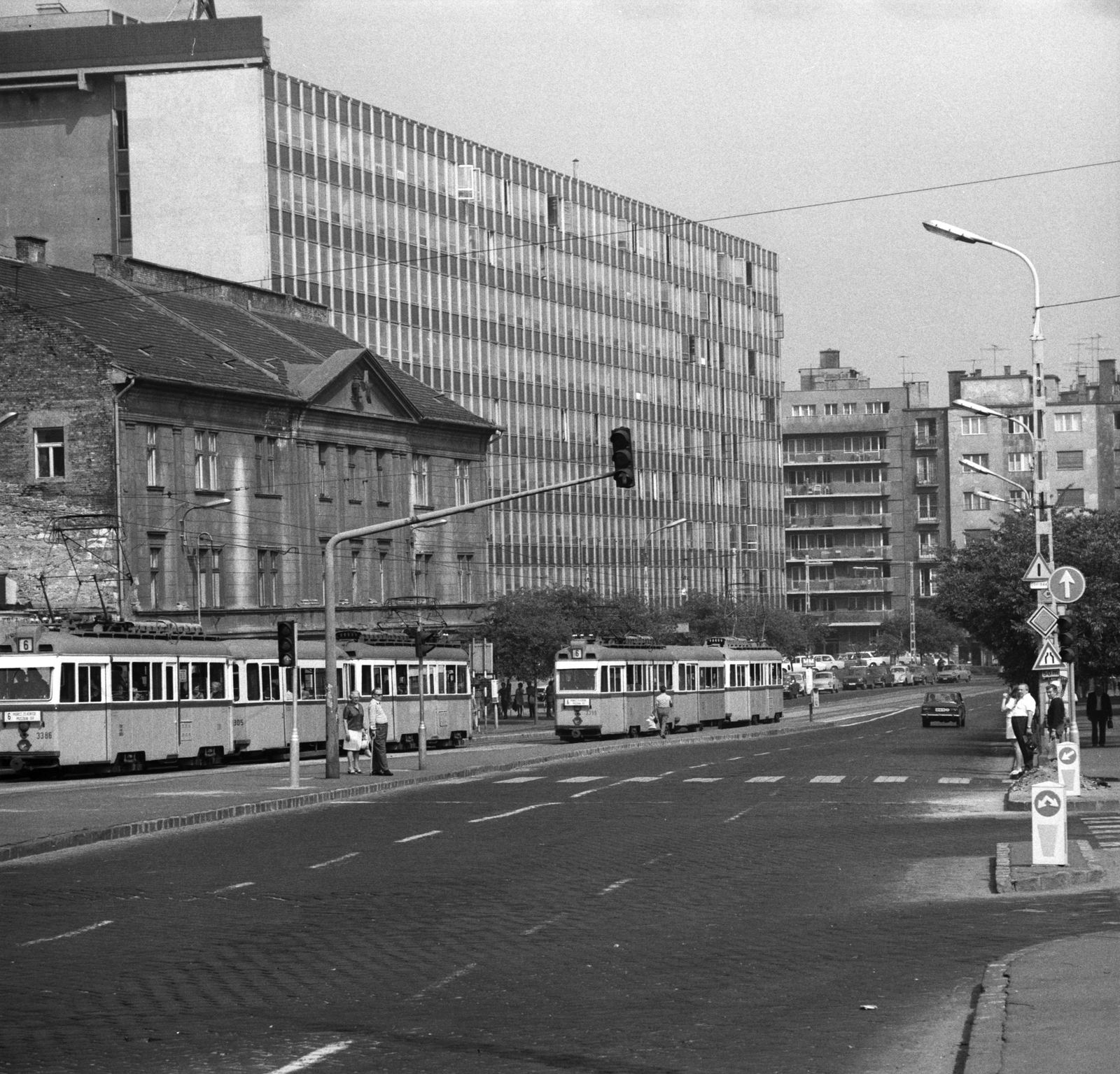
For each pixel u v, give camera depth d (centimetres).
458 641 9425
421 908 2530
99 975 1961
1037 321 5281
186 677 6712
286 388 9906
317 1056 1512
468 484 11969
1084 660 7181
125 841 3812
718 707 10719
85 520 8631
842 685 19512
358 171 12656
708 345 18175
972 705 14650
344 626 9538
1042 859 2850
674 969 1956
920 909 2442
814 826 3866
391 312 12962
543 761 7056
